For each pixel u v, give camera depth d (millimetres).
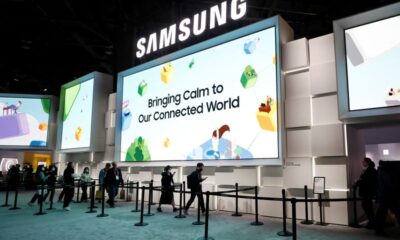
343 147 7719
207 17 11422
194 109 11008
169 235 6566
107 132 15398
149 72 13164
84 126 15859
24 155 22406
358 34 7625
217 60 10531
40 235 6668
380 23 7359
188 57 11523
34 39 20141
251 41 9672
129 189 13180
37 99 19344
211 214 9164
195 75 11164
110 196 10820
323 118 8234
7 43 20531
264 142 8930
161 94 12414
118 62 16453
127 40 16422
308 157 8289
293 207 5414
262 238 6230
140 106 13359
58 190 16906
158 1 15320
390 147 14062
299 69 8820
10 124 18859
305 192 7672
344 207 7492
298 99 8641
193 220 8258
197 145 10711
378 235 6422
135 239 6262
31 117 19094
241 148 9430
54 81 27312
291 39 9742
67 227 7461
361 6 13938
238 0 10312
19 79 27031
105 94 16078
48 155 23891
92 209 9906
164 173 9906
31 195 15133
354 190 7215
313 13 15383
